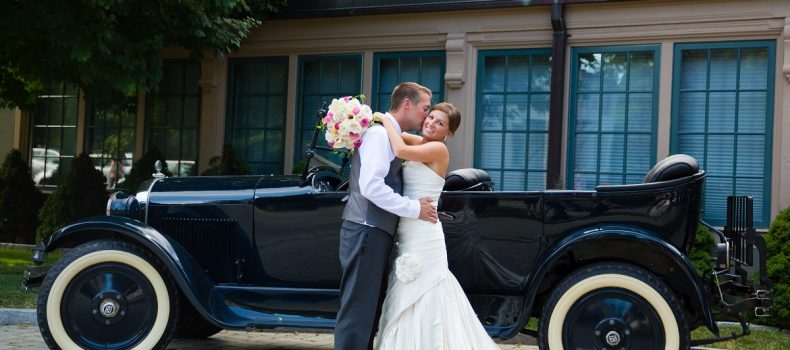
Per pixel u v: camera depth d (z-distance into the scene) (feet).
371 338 12.05
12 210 35.29
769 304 14.03
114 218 14.93
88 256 14.61
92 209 32.40
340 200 14.94
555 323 13.41
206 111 31.83
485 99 28.02
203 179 16.44
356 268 11.88
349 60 29.84
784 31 23.97
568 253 14.25
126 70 25.31
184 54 32.48
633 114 26.20
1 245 34.65
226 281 15.60
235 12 29.01
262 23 30.73
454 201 14.35
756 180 24.68
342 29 29.68
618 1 25.86
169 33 26.53
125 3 24.44
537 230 14.14
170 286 14.74
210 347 17.43
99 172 33.19
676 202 13.67
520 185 27.50
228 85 31.76
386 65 29.43
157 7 26.03
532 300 13.47
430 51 28.71
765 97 24.62
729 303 14.33
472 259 14.38
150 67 26.13
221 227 15.60
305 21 30.17
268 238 15.34
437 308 11.74
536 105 27.40
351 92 29.86
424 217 11.75
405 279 11.77
